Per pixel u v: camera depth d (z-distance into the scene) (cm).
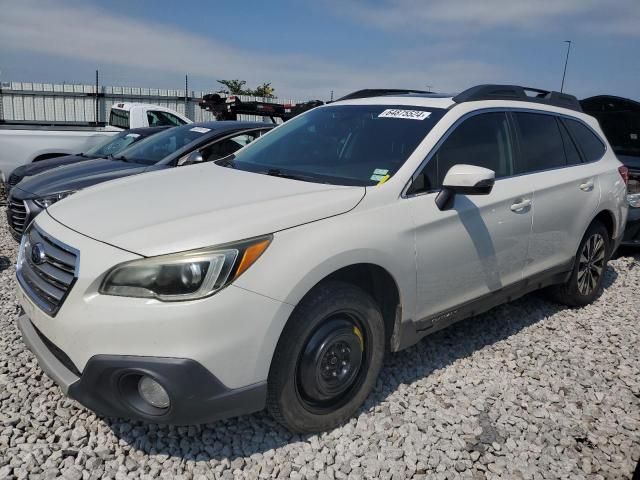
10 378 335
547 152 428
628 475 277
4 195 932
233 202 285
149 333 235
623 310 492
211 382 240
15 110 1712
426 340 407
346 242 275
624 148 744
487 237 356
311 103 994
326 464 274
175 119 1325
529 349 403
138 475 261
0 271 540
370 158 340
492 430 306
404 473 270
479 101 383
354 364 297
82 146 995
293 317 263
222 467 267
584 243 464
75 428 290
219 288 240
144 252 242
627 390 357
